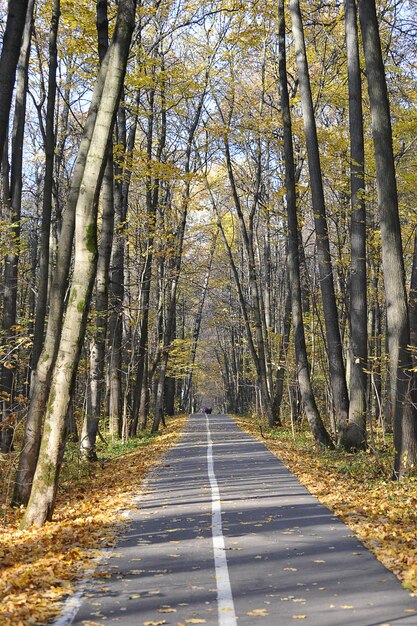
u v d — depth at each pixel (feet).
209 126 106.93
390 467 53.42
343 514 35.76
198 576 23.98
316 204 74.49
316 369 136.46
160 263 116.78
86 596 21.76
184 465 62.54
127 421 101.14
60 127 92.84
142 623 18.92
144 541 30.27
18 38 36.50
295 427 113.60
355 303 68.54
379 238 81.46
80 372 94.73
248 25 93.91
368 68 49.85
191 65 103.76
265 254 148.77
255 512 36.88
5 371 65.51
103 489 50.01
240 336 201.87
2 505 42.29
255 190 121.60
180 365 170.50
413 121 71.26
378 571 24.04
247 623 18.70
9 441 65.98
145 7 74.90
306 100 74.69
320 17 90.74
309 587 22.21
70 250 41.55
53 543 30.17
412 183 71.77
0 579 23.58
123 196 95.71
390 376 49.08
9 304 68.18
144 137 117.80
